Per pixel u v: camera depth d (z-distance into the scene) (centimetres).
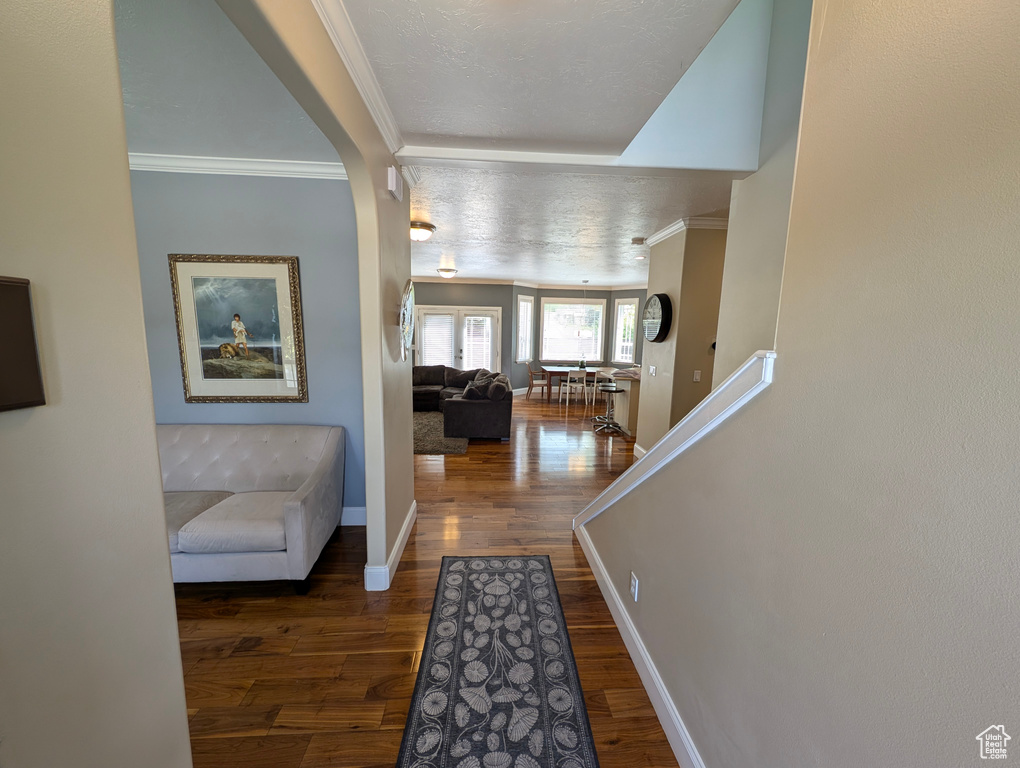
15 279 46
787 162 217
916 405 62
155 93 178
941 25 57
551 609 221
